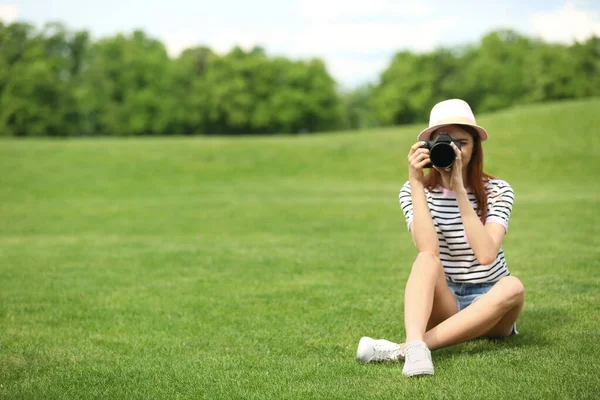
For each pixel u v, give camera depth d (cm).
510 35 7138
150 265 816
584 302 518
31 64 5891
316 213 1438
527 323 457
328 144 2856
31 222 1438
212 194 1953
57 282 704
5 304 589
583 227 1050
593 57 6312
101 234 1229
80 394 333
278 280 687
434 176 411
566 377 329
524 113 3027
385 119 6775
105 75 6203
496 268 406
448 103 397
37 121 5816
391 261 791
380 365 373
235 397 322
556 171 2241
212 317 525
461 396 306
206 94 6650
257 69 6756
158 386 344
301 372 362
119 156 2620
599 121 2744
